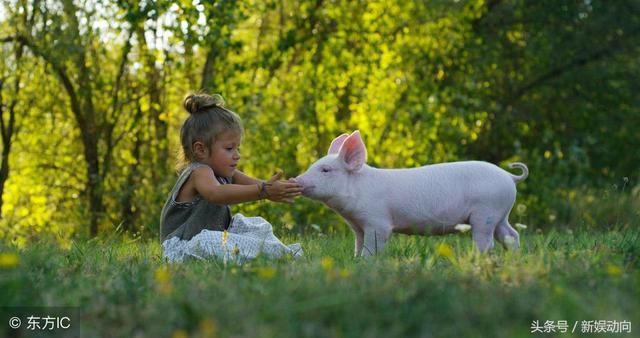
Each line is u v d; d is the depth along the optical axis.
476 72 15.91
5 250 5.40
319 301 3.03
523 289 3.39
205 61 12.95
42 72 13.04
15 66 12.86
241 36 14.28
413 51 14.31
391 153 13.87
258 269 3.90
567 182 15.29
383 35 14.02
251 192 5.22
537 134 17.89
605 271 3.85
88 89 12.89
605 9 17.72
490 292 3.34
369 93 13.80
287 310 2.96
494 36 16.73
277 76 13.77
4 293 3.22
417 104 13.95
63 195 13.83
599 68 17.81
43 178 13.88
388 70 14.21
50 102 13.30
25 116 13.34
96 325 3.04
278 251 5.26
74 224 12.81
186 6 11.45
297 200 12.32
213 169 5.52
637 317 2.96
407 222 5.52
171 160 13.04
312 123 13.59
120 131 13.41
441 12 14.26
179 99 12.96
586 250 4.83
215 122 5.44
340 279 3.56
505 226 5.71
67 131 13.84
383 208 5.46
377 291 3.26
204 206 5.44
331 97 13.53
